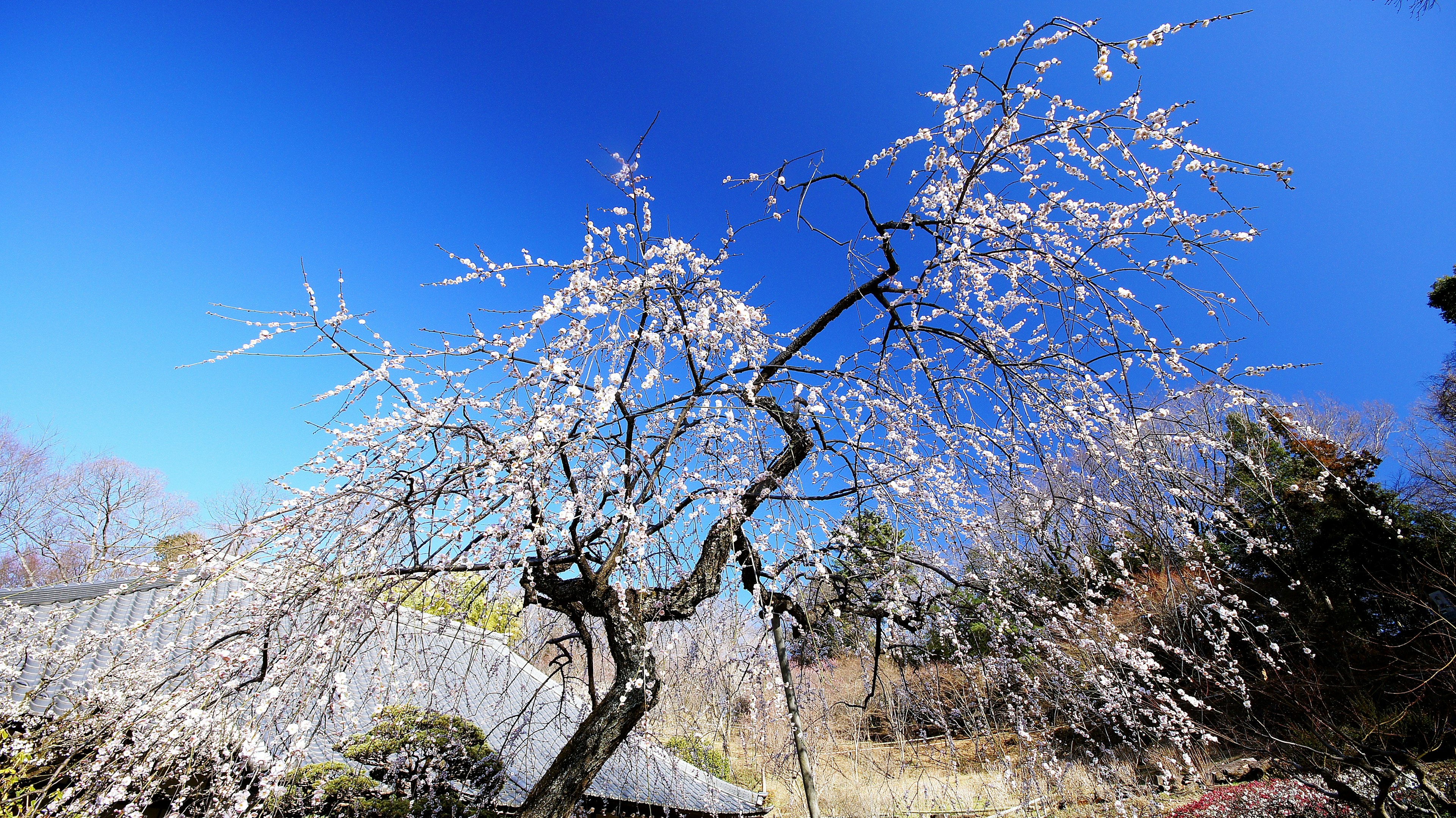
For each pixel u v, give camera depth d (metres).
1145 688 3.73
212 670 2.57
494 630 3.65
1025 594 3.91
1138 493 3.32
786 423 4.23
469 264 3.01
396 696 3.38
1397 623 7.57
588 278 2.80
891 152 3.40
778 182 3.39
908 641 4.43
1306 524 7.88
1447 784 5.98
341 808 4.20
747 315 3.08
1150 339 3.04
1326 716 5.88
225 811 2.42
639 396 3.39
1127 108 2.62
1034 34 2.64
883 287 3.79
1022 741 3.94
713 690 4.00
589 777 3.29
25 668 3.74
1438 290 11.21
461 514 2.82
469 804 4.46
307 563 2.62
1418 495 8.99
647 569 3.16
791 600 4.38
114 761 2.63
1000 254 3.40
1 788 2.78
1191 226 2.69
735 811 5.18
